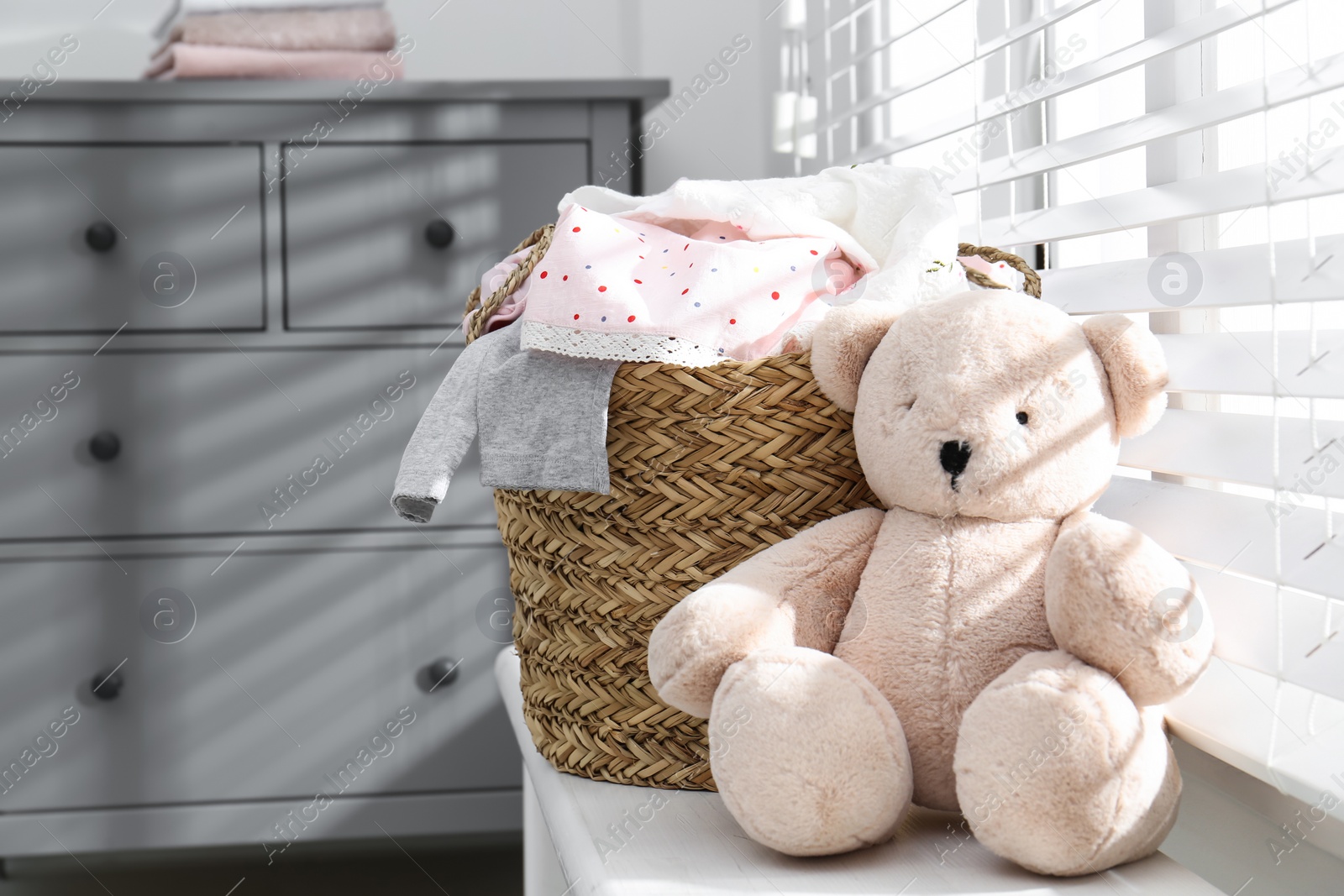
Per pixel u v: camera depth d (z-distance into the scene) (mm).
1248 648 670
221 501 1341
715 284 713
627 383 687
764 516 682
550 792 751
